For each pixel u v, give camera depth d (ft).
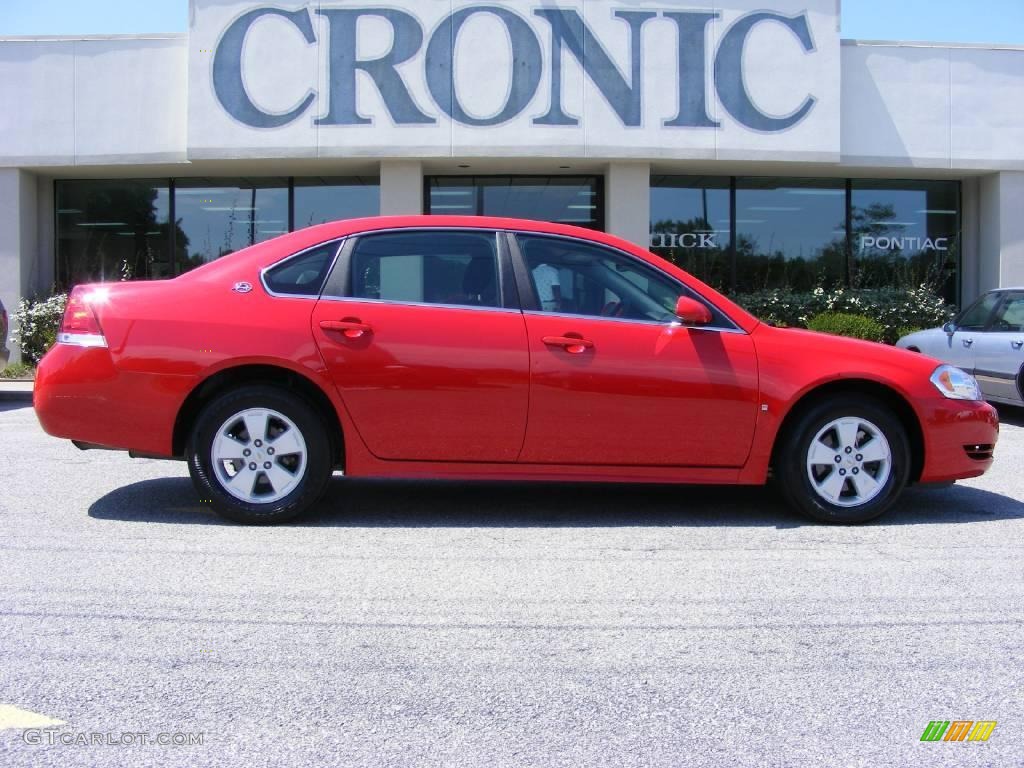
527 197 48.93
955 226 50.49
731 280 49.42
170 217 49.47
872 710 9.44
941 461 16.70
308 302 15.93
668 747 8.66
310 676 10.12
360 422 15.75
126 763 8.30
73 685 9.84
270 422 15.97
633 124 43.57
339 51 43.16
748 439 16.14
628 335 15.99
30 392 39.70
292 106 43.32
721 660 10.63
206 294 16.01
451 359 15.69
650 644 11.08
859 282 49.85
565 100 43.34
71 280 49.75
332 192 49.14
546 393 15.72
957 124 46.65
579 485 20.27
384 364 15.66
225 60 43.27
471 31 43.06
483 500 18.66
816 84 44.16
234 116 43.45
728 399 15.98
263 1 43.06
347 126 43.37
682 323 16.25
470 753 8.52
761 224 49.52
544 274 16.39
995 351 31.27
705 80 43.73
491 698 9.63
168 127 45.52
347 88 43.19
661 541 15.58
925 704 9.58
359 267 16.26
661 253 49.16
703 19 43.62
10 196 46.60
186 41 45.09
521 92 43.19
